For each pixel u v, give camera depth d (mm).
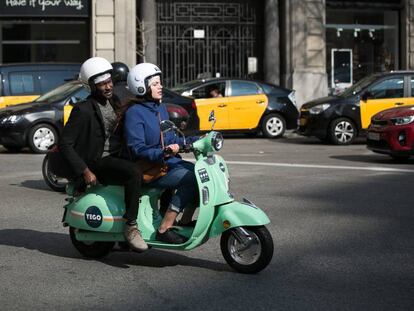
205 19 24906
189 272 5840
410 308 4883
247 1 25172
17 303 5035
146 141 5781
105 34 23516
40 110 14945
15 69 16609
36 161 13508
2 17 23438
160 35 24625
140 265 6082
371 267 5965
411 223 7715
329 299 5090
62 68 16984
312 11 24812
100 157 5914
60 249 6695
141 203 5855
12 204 8977
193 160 13016
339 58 25828
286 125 19328
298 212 8320
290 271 5848
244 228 5652
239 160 13500
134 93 5844
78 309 4895
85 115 5832
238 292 5270
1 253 6547
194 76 24922
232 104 18672
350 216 8094
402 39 26078
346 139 17312
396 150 12617
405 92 17500
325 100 17516
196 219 5879
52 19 23781
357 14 25953
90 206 5945
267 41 25047
